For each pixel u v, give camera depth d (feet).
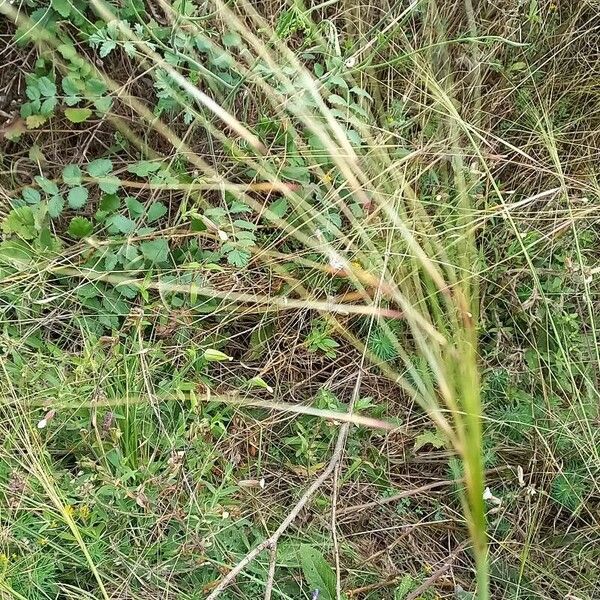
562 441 1.43
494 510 1.34
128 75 1.47
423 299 1.43
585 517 1.44
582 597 1.36
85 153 1.49
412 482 1.46
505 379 1.47
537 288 1.47
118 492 1.30
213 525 1.32
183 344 1.44
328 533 1.39
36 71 1.43
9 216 1.41
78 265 1.44
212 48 1.41
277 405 1.43
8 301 1.43
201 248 1.47
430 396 1.40
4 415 1.35
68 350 1.45
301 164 1.48
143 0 1.44
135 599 1.28
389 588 1.35
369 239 1.48
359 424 1.45
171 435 1.37
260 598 1.31
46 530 1.29
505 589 1.37
